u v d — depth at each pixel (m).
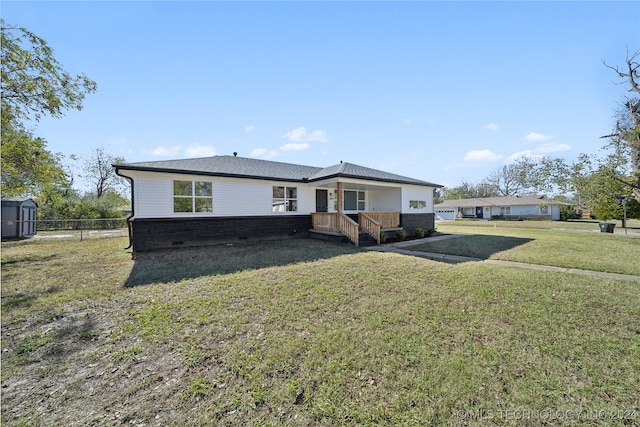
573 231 17.17
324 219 12.08
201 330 3.32
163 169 9.03
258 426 1.87
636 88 10.92
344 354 2.72
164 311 3.91
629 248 9.73
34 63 9.17
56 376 2.49
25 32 8.87
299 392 2.20
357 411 1.98
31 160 10.76
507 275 5.70
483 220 35.94
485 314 3.67
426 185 15.45
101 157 33.91
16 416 2.01
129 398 2.19
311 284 5.10
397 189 14.55
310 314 3.74
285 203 12.29
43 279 5.62
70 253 8.83
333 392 2.19
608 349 2.78
